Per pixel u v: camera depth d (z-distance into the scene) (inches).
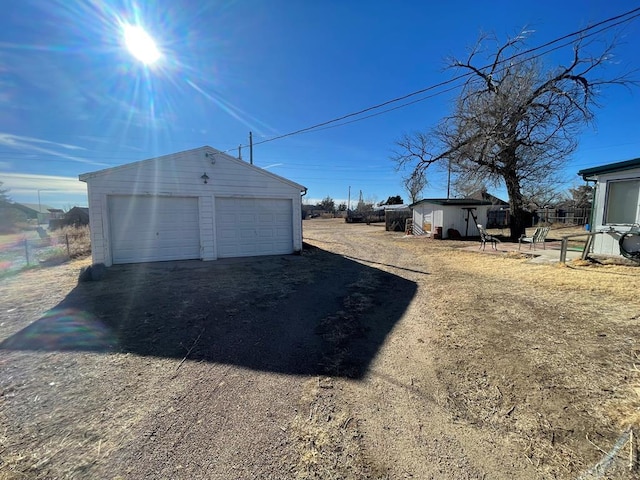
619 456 72.0
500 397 98.0
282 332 155.9
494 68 544.7
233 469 71.1
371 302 207.6
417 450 77.0
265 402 97.3
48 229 1136.8
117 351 134.0
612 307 173.5
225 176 395.5
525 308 180.2
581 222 880.9
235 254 411.2
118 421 87.9
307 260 388.5
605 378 104.9
